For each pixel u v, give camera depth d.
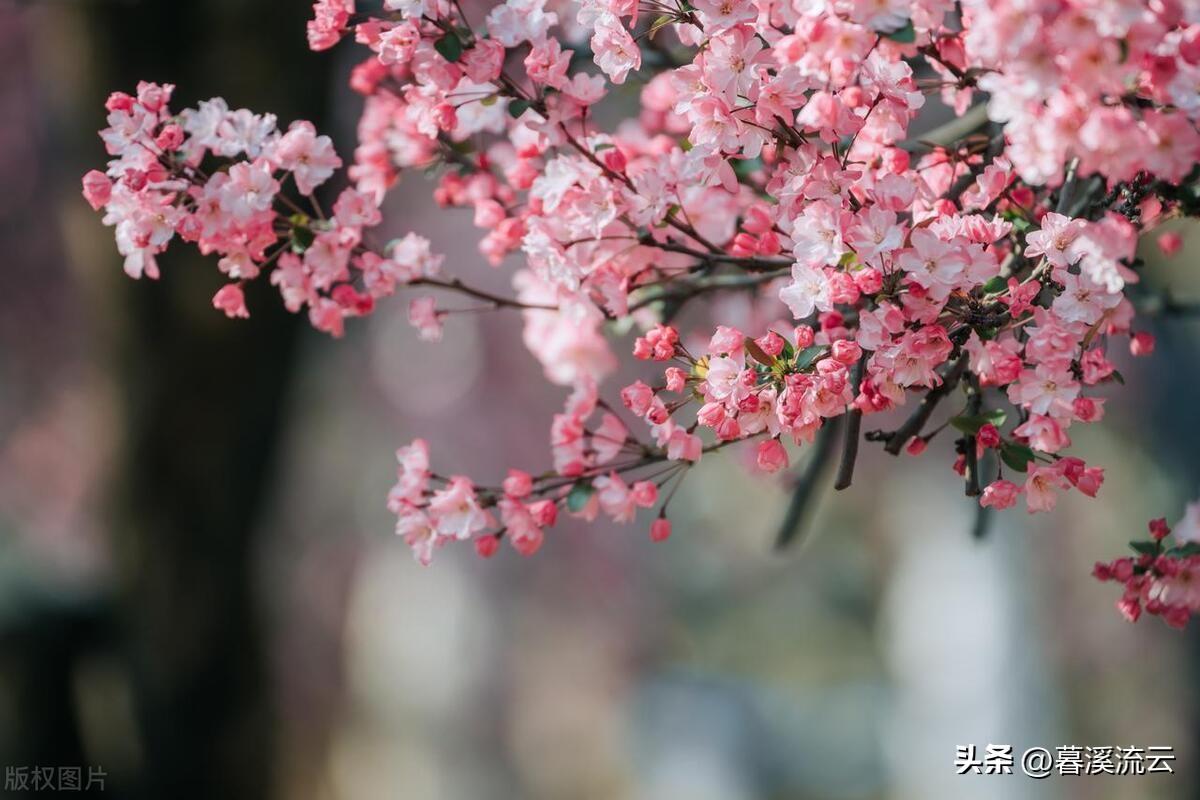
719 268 3.63
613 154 3.02
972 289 2.71
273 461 9.58
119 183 2.98
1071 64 2.21
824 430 4.01
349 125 10.41
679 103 2.85
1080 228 2.56
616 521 3.14
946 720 17.31
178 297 8.94
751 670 25.78
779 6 2.73
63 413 18.97
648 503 3.13
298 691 21.36
